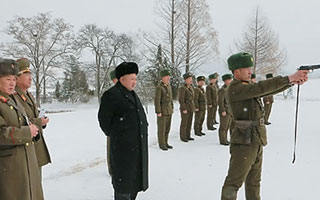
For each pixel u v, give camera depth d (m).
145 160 3.35
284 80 2.73
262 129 3.01
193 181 4.48
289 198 3.77
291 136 7.89
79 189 4.21
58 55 26.66
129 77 3.33
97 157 5.89
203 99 8.41
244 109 2.97
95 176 4.77
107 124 3.28
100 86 29.67
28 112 3.27
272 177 4.58
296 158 5.64
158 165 5.36
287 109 15.56
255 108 2.98
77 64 29.59
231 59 3.11
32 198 2.67
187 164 5.41
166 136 6.85
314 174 4.70
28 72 3.36
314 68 2.67
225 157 5.87
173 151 6.45
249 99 2.97
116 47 29.31
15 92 3.10
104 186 4.32
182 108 7.50
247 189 3.19
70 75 29.89
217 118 12.05
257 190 3.18
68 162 5.54
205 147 6.83
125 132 3.21
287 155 5.89
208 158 5.81
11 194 2.53
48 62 26.62
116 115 3.26
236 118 3.03
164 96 6.67
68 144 7.20
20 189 2.57
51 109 24.94
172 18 20.58
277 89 2.79
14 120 2.62
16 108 2.68
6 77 2.64
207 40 21.03
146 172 3.37
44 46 25.92
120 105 3.22
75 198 3.89
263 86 2.80
